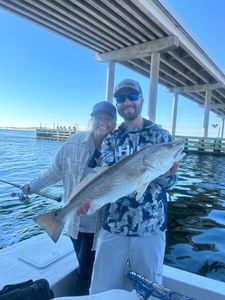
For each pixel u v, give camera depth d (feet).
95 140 8.07
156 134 6.79
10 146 90.07
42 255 8.49
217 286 7.09
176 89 83.76
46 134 125.59
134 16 37.73
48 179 8.98
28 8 37.22
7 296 5.57
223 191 31.12
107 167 6.68
